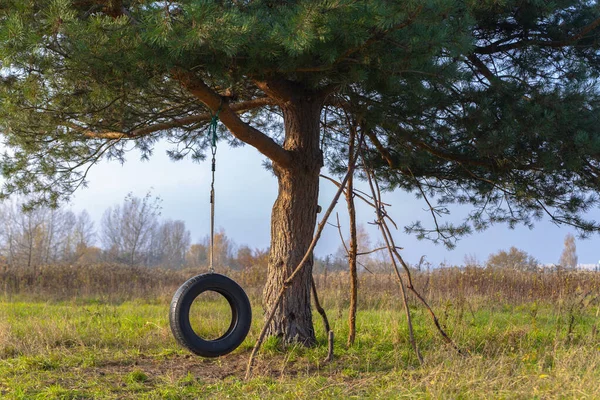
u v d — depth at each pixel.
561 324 8.79
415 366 6.65
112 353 7.46
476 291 12.87
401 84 6.78
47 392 5.42
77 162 9.26
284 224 7.55
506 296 12.66
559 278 13.40
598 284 12.95
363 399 5.17
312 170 7.62
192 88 6.32
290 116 7.70
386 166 10.11
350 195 7.75
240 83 6.79
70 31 5.12
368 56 6.05
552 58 8.11
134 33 5.48
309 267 7.57
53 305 14.62
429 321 8.99
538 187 8.87
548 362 6.54
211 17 5.00
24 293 16.86
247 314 6.23
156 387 5.79
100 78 6.32
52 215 36.09
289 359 6.84
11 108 7.04
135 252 37.22
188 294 5.86
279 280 7.46
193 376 6.26
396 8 5.37
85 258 43.97
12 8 5.47
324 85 7.48
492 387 5.13
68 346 7.93
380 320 9.48
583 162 7.79
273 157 7.32
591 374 5.20
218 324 9.18
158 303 15.52
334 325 9.27
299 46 5.12
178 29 5.11
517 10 7.81
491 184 9.52
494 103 7.59
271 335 7.36
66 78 6.58
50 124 8.01
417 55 6.01
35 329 8.48
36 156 9.03
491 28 8.09
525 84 7.63
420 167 9.59
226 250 59.66
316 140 7.72
